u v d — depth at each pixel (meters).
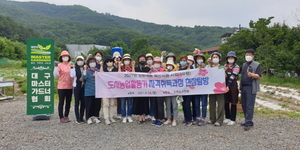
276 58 23.89
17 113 8.03
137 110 6.61
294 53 22.88
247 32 35.25
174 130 5.80
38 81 6.95
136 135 5.36
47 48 7.00
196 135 5.34
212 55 6.55
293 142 4.86
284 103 11.89
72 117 7.39
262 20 31.64
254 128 5.95
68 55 6.62
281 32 29.64
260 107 10.30
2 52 54.53
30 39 6.87
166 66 6.75
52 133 5.54
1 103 10.39
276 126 6.15
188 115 6.38
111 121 6.70
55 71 6.48
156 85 6.39
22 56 61.94
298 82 21.53
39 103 6.97
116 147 4.57
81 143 4.82
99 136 5.29
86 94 6.32
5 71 31.14
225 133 5.51
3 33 86.69
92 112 6.59
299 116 7.60
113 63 7.13
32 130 5.80
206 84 6.27
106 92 6.36
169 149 4.45
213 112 6.40
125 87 6.41
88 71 6.37
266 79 25.00
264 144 4.74
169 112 6.49
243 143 4.80
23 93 13.48
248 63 6.05
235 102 6.18
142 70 6.72
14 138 5.16
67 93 6.71
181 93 6.31
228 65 6.36
